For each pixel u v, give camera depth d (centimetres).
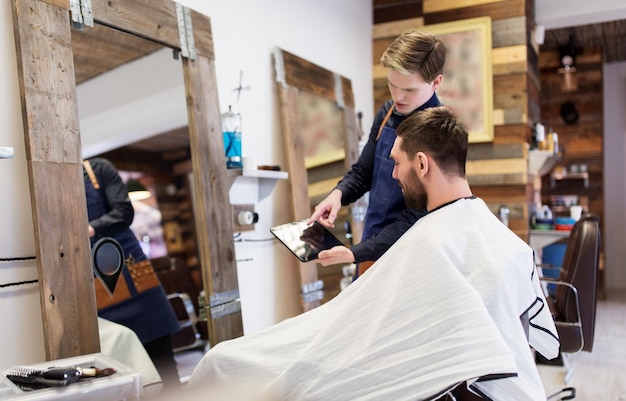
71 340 177
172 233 253
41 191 174
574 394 316
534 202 498
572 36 631
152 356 235
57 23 185
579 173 676
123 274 236
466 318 123
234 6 288
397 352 128
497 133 420
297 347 146
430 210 149
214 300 243
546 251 522
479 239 138
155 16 227
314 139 334
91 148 220
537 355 390
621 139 740
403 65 188
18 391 128
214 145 251
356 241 365
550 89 699
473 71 420
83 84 207
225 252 253
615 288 745
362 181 226
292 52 338
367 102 442
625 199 739
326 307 153
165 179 254
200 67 248
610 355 410
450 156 146
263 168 282
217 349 153
